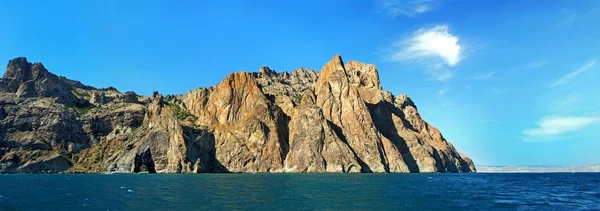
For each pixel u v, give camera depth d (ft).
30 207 191.21
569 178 602.44
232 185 336.90
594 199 243.19
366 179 451.12
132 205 197.06
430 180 448.65
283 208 187.83
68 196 241.14
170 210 179.32
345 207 193.57
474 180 476.95
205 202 209.15
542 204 214.90
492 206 203.72
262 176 535.60
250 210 180.24
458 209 191.01
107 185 339.57
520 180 504.84
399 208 192.24
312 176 537.65
